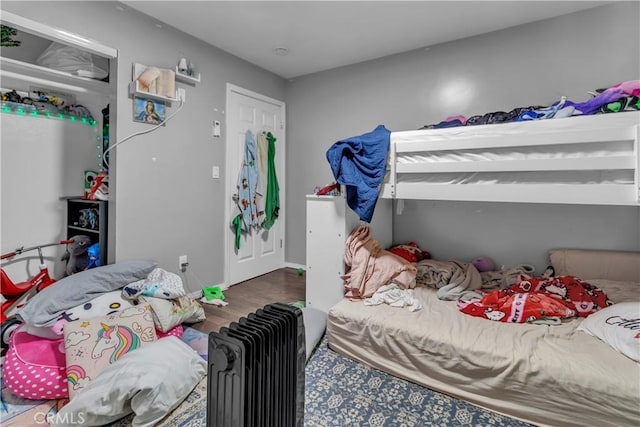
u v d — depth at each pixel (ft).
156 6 7.47
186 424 4.46
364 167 6.90
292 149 12.42
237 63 10.31
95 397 4.30
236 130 10.43
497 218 8.50
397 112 10.01
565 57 7.63
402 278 7.35
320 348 6.64
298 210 12.37
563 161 5.17
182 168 8.79
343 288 7.47
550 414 4.43
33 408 4.75
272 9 7.57
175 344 5.40
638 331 4.59
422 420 4.62
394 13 7.67
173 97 8.11
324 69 11.37
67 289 6.15
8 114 7.47
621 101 4.91
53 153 8.23
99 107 9.11
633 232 7.07
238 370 2.39
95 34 6.86
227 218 10.22
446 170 6.16
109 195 7.53
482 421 4.61
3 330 6.28
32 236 7.91
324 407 4.87
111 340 5.34
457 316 6.01
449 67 9.09
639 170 4.65
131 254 7.69
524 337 5.14
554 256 7.64
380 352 5.84
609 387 4.05
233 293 9.75
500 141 5.63
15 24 5.75
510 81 8.28
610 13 7.15
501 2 7.17
